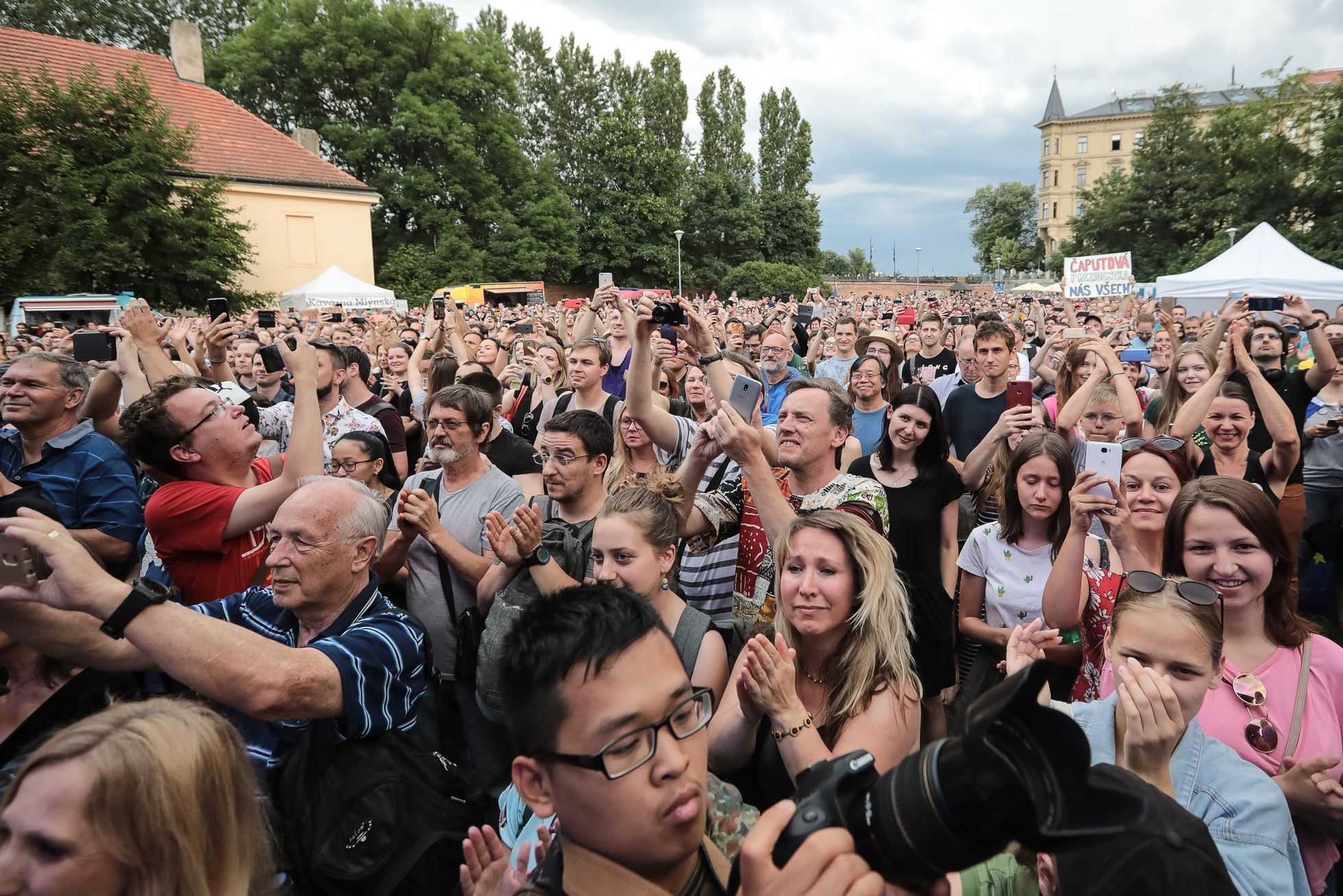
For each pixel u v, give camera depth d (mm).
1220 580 2170
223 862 1352
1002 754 743
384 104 40531
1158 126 44000
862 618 2047
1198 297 13891
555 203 44562
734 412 2736
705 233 57031
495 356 7535
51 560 1584
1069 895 1276
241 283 23328
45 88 19812
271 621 2242
